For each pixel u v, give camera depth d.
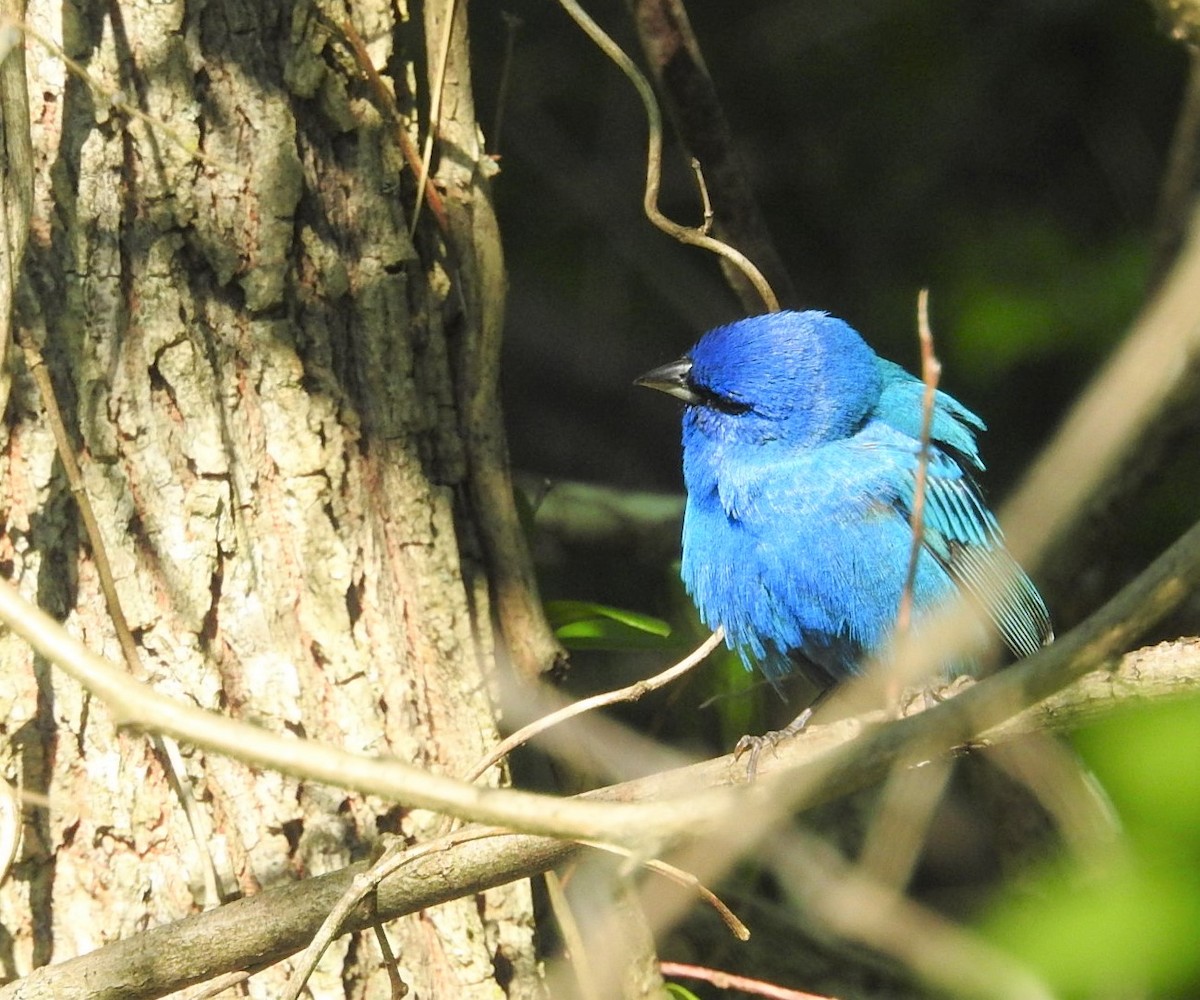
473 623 8.60
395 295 8.38
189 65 7.92
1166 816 8.75
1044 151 17.22
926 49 17.31
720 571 10.64
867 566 10.23
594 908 8.72
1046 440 16.11
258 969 6.95
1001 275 16.03
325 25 8.27
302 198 8.15
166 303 7.79
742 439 10.43
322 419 8.09
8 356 7.11
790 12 17.23
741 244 11.14
